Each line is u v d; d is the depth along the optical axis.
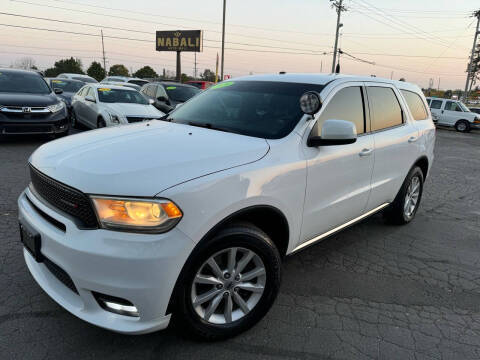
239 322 2.50
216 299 2.37
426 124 4.74
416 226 4.97
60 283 2.37
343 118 3.28
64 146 2.57
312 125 2.90
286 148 2.67
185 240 2.05
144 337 2.48
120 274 1.97
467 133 21.89
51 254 2.16
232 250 2.33
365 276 3.54
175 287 2.10
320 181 2.92
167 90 12.53
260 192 2.39
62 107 8.61
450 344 2.62
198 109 3.47
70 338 2.44
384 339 2.63
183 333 2.38
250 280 2.58
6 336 2.41
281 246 2.81
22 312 2.65
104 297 2.06
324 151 2.94
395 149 3.94
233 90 3.57
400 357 2.46
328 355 2.44
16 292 2.88
